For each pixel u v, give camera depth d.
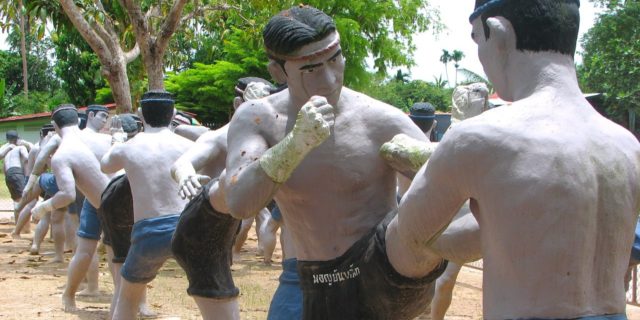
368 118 3.88
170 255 6.61
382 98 46.59
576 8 2.77
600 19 21.80
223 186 3.80
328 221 3.84
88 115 10.80
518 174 2.54
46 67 60.84
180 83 32.28
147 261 6.60
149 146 6.83
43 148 12.09
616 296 2.63
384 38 26.70
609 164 2.61
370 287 3.64
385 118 3.88
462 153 2.64
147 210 6.62
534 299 2.54
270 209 11.96
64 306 8.69
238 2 16.67
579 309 2.54
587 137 2.61
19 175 16.30
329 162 3.80
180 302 9.05
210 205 4.82
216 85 31.47
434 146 3.59
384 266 3.50
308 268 3.89
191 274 5.11
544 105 2.64
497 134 2.59
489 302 2.66
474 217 2.91
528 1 2.71
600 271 2.61
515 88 2.76
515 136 2.58
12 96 53.34
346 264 3.76
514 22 2.73
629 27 21.27
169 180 6.70
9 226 18.17
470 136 2.63
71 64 41.53
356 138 3.83
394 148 3.67
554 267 2.52
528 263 2.54
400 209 2.96
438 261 3.40
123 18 17.45
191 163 5.43
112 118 9.95
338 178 3.80
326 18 3.74
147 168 6.72
